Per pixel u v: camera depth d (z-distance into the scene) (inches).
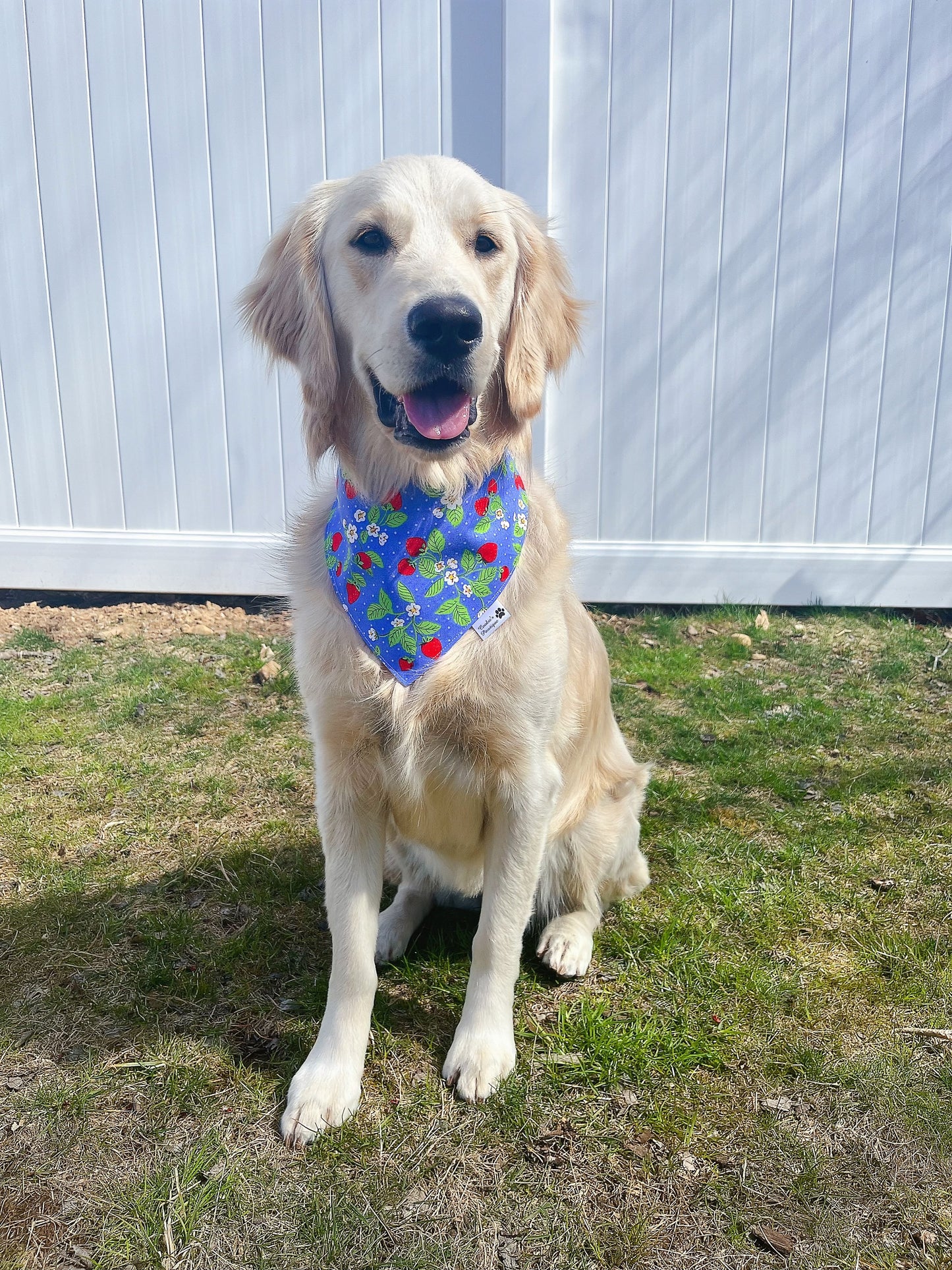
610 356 96.6
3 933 53.1
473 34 89.7
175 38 89.3
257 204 92.7
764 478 99.7
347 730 44.7
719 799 66.9
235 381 95.7
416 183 44.6
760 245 94.7
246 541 98.8
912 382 97.7
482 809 47.6
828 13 89.9
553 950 52.2
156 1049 45.1
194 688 81.8
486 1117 41.7
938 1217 37.0
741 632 96.3
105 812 64.5
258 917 54.9
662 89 91.3
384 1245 35.7
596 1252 35.4
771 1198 37.8
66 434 97.3
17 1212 36.7
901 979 50.8
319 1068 42.4
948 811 65.0
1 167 91.7
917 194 93.8
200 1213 36.7
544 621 45.6
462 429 41.7
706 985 50.6
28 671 85.3
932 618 101.3
